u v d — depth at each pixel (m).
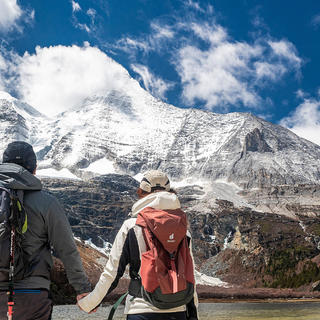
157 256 4.18
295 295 149.25
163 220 4.30
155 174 4.95
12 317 4.13
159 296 4.08
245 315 47.12
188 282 4.25
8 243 4.17
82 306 4.58
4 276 4.16
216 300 126.31
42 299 4.32
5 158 4.75
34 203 4.47
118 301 4.46
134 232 4.40
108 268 4.43
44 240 4.52
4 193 4.32
